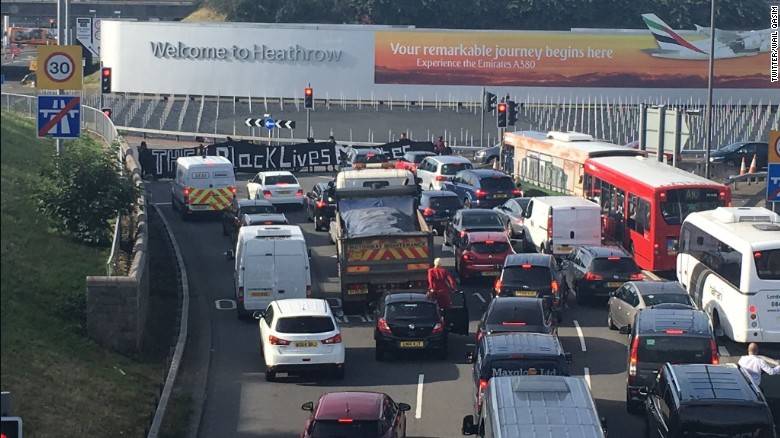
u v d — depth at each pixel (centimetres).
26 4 13588
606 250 3788
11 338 2614
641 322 2625
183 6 13788
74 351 2731
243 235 3569
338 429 2058
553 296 3462
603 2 12238
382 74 10850
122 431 2362
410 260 3550
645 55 10869
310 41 10819
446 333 3077
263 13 12675
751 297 3148
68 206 3500
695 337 2561
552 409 1891
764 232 3278
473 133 9475
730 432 2055
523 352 2377
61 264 3175
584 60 10844
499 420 1866
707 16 12219
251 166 7044
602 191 4809
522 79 10844
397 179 4181
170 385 2689
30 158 3675
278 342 2848
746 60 10931
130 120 9738
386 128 9719
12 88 9000
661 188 4159
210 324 3500
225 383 2873
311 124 9844
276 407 2673
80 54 3634
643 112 5831
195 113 10212
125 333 2908
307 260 3522
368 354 3162
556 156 5569
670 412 2127
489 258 4012
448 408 2648
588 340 3291
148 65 10919
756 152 7112
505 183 5344
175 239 4925
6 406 1358
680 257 3769
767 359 2705
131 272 2989
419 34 10800
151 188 6500
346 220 4062
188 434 2445
